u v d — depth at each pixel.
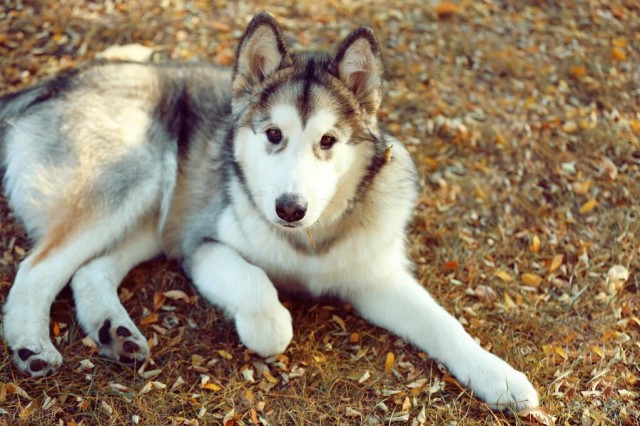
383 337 1.58
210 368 1.51
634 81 2.13
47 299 1.52
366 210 1.56
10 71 1.94
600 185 1.88
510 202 1.85
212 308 1.59
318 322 1.60
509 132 1.97
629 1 2.40
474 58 2.15
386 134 1.62
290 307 1.63
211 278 1.56
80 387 1.45
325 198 1.47
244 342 1.51
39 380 1.45
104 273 1.58
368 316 1.61
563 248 1.77
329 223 1.54
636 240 1.77
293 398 1.47
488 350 1.57
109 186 1.59
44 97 1.68
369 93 1.52
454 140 1.95
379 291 1.60
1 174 1.70
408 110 2.01
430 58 2.14
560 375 1.53
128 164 1.61
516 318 1.63
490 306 1.65
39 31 2.04
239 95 1.53
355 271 1.59
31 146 1.64
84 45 2.03
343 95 1.50
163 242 1.69
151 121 1.67
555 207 1.85
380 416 1.46
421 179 1.86
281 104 1.47
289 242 1.56
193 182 1.68
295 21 2.19
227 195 1.60
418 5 2.29
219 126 1.69
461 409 1.47
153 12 2.14
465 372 1.50
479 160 1.92
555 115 2.03
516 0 2.36
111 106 1.64
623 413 1.48
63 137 1.62
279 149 1.47
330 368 1.51
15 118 1.69
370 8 2.26
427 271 1.71
